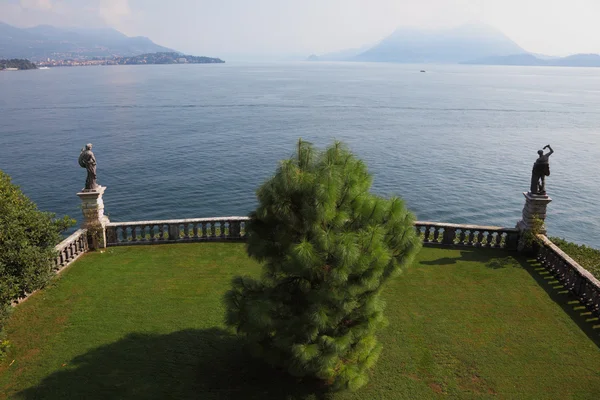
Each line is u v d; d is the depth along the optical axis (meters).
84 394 9.98
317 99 147.62
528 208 17.97
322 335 9.25
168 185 49.75
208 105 124.50
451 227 18.70
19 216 13.24
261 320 8.84
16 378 10.46
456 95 174.62
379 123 96.81
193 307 13.83
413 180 53.75
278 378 10.70
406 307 14.01
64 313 13.32
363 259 8.34
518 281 15.85
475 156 66.50
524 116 111.94
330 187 8.53
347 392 10.26
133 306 13.81
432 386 10.56
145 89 178.25
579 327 13.03
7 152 61.78
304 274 8.95
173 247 18.61
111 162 58.25
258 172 55.25
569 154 68.00
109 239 18.56
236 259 17.52
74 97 139.62
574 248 18.12
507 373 11.05
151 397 9.97
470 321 13.29
